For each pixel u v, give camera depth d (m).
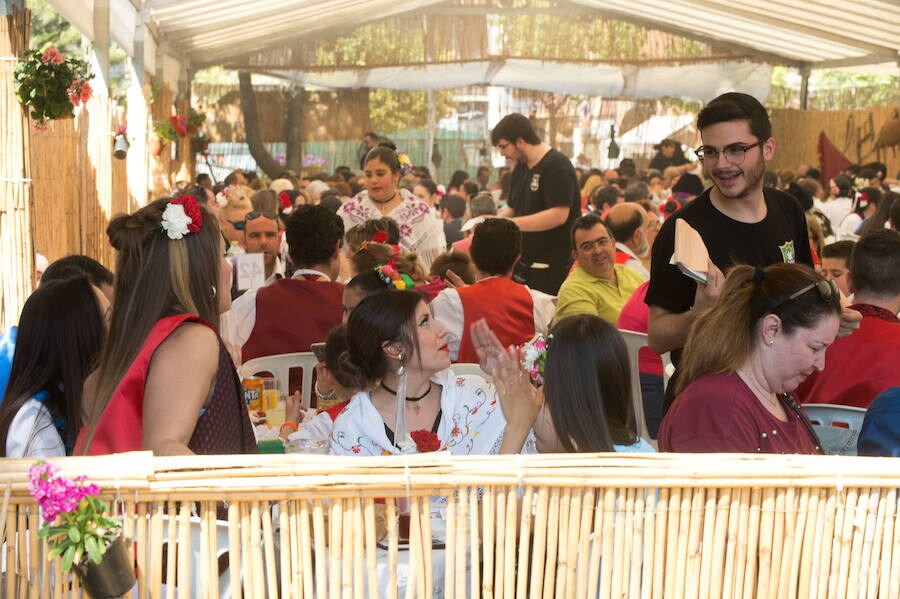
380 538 2.01
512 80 17.23
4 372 3.21
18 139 4.54
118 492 1.69
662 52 17.08
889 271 3.33
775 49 16.53
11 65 4.50
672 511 1.78
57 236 6.35
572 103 17.80
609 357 2.43
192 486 1.71
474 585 1.78
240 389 2.36
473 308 4.26
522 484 1.75
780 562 1.82
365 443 2.81
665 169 15.80
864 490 1.81
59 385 2.68
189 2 10.55
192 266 2.26
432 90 17.55
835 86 24.28
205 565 1.75
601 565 1.79
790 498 1.80
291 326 4.42
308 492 1.73
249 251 5.95
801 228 3.08
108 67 8.12
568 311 5.38
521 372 2.28
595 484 1.76
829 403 3.29
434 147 17.66
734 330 2.24
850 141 16.33
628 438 2.46
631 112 17.80
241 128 17.39
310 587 1.76
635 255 6.31
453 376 2.93
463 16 17.09
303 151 17.50
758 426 2.21
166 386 2.14
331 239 4.60
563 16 17.11
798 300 2.19
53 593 1.72
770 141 2.88
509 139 6.88
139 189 10.15
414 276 4.87
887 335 3.27
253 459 1.72
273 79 17.34
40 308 2.66
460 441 2.87
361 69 17.14
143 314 2.22
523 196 7.03
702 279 2.53
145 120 10.20
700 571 1.80
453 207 10.34
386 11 16.17
